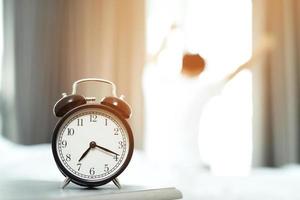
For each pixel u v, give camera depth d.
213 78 2.01
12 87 2.19
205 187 1.28
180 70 2.01
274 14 2.00
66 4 2.24
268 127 1.99
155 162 1.85
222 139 2.00
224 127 2.00
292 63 2.00
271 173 1.75
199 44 2.08
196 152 1.94
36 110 2.20
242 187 1.31
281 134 1.97
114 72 2.18
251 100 2.02
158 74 2.12
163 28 2.15
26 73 2.20
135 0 2.18
